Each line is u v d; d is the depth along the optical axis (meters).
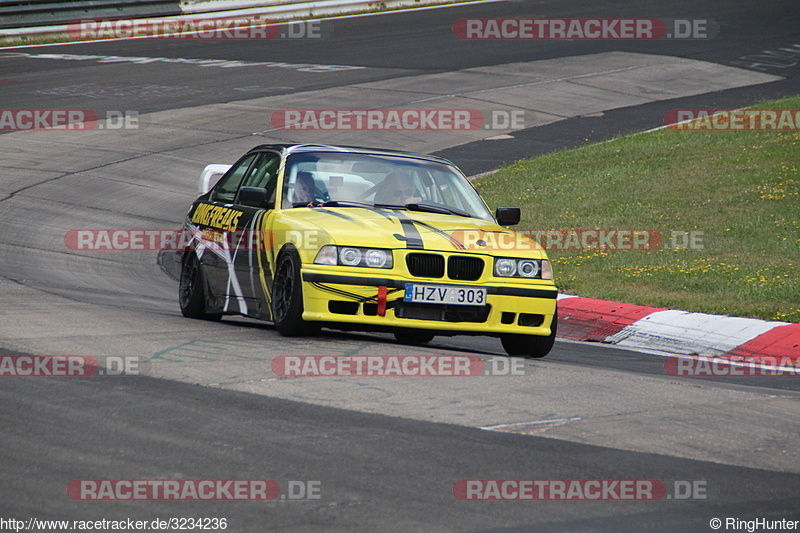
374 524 12.83
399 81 101.25
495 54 116.62
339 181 29.14
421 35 128.62
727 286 41.09
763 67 109.75
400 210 28.41
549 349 27.56
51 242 49.94
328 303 25.22
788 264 43.66
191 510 13.11
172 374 20.92
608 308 38.56
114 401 18.44
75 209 58.34
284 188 28.70
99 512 12.94
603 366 28.14
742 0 153.50
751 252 46.47
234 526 12.62
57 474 14.31
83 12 125.12
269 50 118.81
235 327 29.23
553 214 57.56
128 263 47.72
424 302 25.45
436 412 18.72
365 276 25.16
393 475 14.81
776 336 33.00
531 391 21.00
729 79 104.00
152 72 103.69
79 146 74.19
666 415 19.44
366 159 30.25
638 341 35.03
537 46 121.69
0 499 13.23
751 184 58.66
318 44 122.75
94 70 103.31
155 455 15.30
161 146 75.75
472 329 25.91
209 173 42.78
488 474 15.09
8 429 16.39
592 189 62.44
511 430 17.69
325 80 101.06
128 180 66.38
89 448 15.54
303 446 16.06
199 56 114.19
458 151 76.88
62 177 65.38
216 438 16.28
